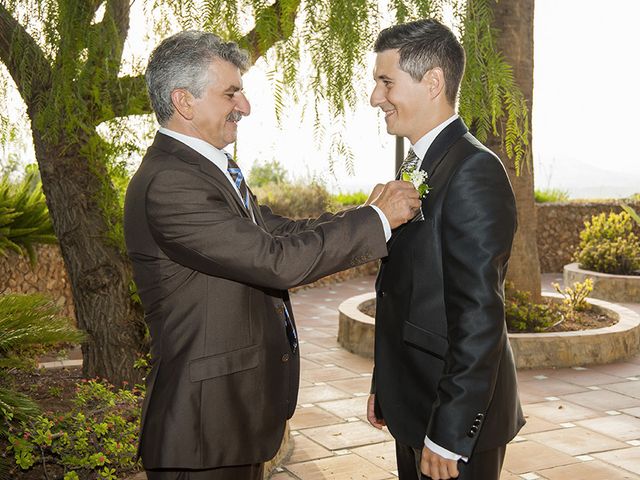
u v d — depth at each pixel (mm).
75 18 2721
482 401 1780
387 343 2082
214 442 1932
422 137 2012
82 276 4027
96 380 3871
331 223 1924
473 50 2355
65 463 2961
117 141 3443
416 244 1944
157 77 1973
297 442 4234
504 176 1880
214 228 1874
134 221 1989
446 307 1863
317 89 2428
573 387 5441
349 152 2408
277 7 2504
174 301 1960
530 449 4098
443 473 1797
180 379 1931
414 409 2008
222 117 2006
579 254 10797
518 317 6434
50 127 3363
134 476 3080
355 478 3676
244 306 1981
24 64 2943
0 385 3635
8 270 6477
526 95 6270
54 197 3980
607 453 4031
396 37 1964
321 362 6305
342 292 10656
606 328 6410
